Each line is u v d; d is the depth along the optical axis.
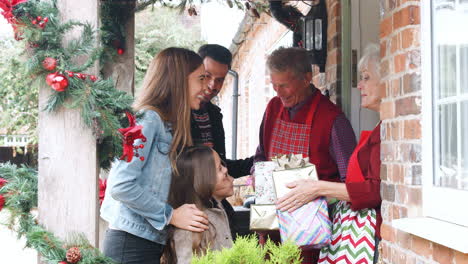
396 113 2.61
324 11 4.79
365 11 4.45
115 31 3.90
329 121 3.54
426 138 2.43
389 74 2.69
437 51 2.38
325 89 4.87
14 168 2.41
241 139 12.46
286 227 3.03
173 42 10.80
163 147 2.80
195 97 2.95
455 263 2.10
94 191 2.29
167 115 2.85
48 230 2.28
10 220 2.29
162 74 2.88
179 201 2.80
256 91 10.24
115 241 2.76
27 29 2.13
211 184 2.80
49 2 2.26
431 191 2.41
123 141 2.26
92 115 2.18
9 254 7.82
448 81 2.30
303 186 3.03
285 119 3.76
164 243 2.84
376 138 2.97
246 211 4.97
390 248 2.71
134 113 2.38
